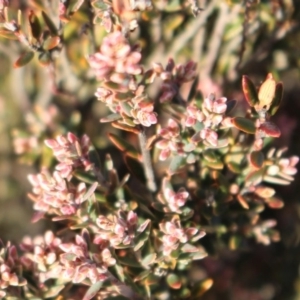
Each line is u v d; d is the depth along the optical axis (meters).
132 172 0.46
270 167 0.45
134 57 0.38
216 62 0.59
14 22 0.45
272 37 0.56
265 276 0.60
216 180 0.45
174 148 0.43
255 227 0.48
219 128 0.42
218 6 0.57
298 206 0.60
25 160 0.56
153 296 0.46
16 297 0.44
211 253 0.47
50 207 0.44
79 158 0.43
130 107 0.40
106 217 0.42
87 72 0.58
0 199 0.69
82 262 0.41
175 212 0.44
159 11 0.51
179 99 0.45
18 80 0.62
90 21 0.49
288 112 0.65
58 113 0.58
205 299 0.57
